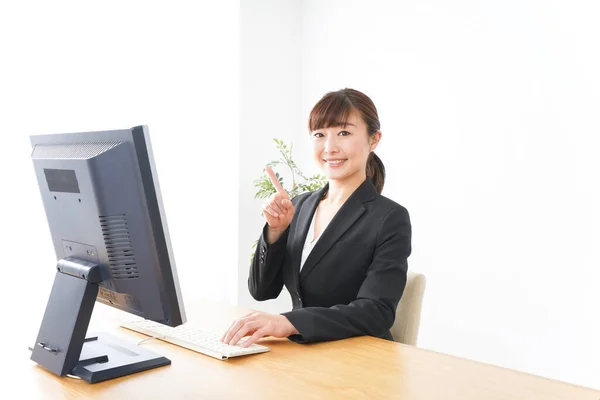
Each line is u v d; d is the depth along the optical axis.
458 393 1.16
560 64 3.01
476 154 3.35
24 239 2.97
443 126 3.50
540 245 3.10
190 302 2.02
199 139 3.77
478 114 3.34
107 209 1.26
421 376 1.26
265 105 4.09
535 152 3.12
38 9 3.05
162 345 1.49
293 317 1.50
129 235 1.25
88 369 1.24
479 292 3.34
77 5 3.19
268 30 4.08
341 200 1.91
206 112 3.80
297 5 4.25
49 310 1.35
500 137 3.25
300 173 4.14
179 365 1.32
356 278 1.81
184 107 3.69
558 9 3.02
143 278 1.26
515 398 1.14
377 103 3.83
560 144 3.02
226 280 3.97
